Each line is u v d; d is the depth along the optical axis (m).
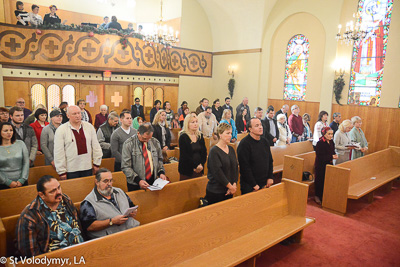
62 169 3.66
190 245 2.88
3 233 2.34
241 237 3.35
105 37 9.50
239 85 12.36
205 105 8.75
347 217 4.74
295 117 7.35
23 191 3.29
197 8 12.41
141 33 11.34
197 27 12.55
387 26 8.56
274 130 6.73
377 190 6.20
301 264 3.38
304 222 3.77
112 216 2.79
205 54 13.02
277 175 6.27
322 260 3.48
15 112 4.05
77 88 9.70
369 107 9.04
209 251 3.03
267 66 11.44
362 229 4.32
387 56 8.59
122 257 2.40
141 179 3.40
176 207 3.70
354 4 9.12
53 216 2.49
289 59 10.94
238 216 3.33
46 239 2.41
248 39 11.83
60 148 3.64
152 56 10.84
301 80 10.68
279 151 6.29
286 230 3.54
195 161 4.09
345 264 3.41
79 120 3.75
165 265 2.69
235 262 2.82
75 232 2.57
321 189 5.20
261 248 3.10
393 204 5.39
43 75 8.95
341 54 9.48
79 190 3.60
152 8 12.98
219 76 13.12
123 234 2.39
